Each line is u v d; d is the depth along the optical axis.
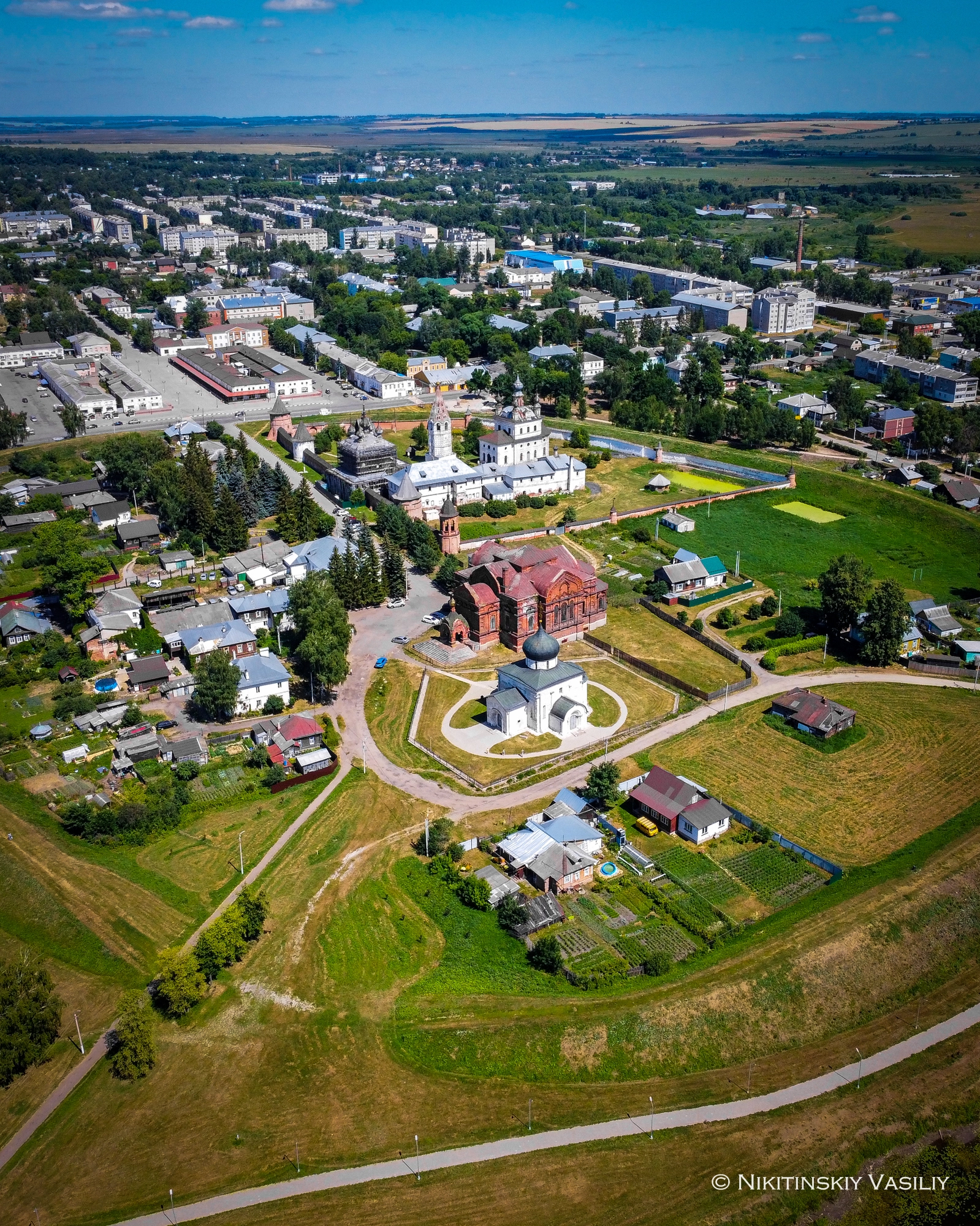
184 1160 114.06
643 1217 107.94
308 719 190.62
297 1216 107.75
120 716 197.62
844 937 142.12
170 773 182.00
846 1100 121.38
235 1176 112.25
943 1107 120.19
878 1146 115.88
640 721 197.88
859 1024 133.12
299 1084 122.94
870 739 191.25
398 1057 126.50
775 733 193.50
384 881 156.12
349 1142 116.25
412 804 174.62
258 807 174.00
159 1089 122.44
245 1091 122.31
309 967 139.75
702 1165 113.56
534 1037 128.38
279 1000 134.38
